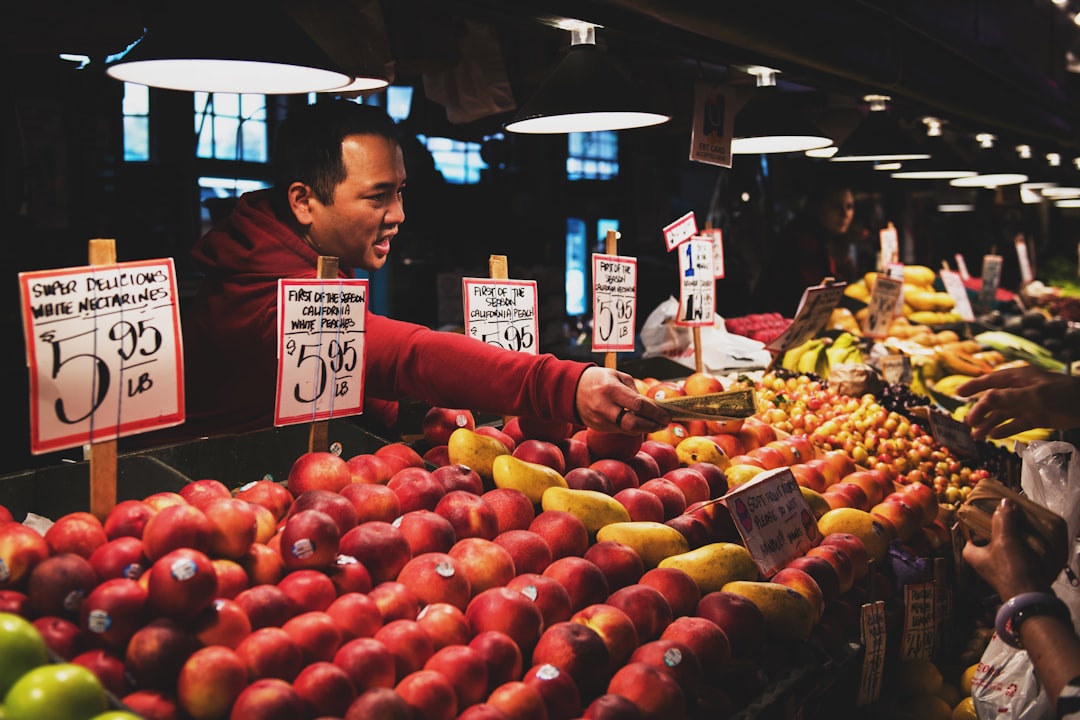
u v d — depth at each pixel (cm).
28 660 121
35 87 391
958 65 513
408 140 535
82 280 160
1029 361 598
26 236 405
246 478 226
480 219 605
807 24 343
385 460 206
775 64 368
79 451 325
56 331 157
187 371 251
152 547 146
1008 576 161
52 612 140
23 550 142
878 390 379
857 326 540
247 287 239
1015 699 210
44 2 235
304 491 188
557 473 217
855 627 235
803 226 604
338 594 158
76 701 115
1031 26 761
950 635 285
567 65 264
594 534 208
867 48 399
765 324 508
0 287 403
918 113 536
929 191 912
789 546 230
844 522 258
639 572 198
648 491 229
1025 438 420
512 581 177
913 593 260
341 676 139
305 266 245
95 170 431
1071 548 204
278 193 249
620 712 154
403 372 218
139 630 136
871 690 240
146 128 470
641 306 691
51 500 195
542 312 614
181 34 179
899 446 335
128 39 256
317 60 187
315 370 204
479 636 158
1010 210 1153
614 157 750
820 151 508
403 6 312
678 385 301
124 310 166
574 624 167
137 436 260
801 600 206
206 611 138
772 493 230
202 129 505
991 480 182
